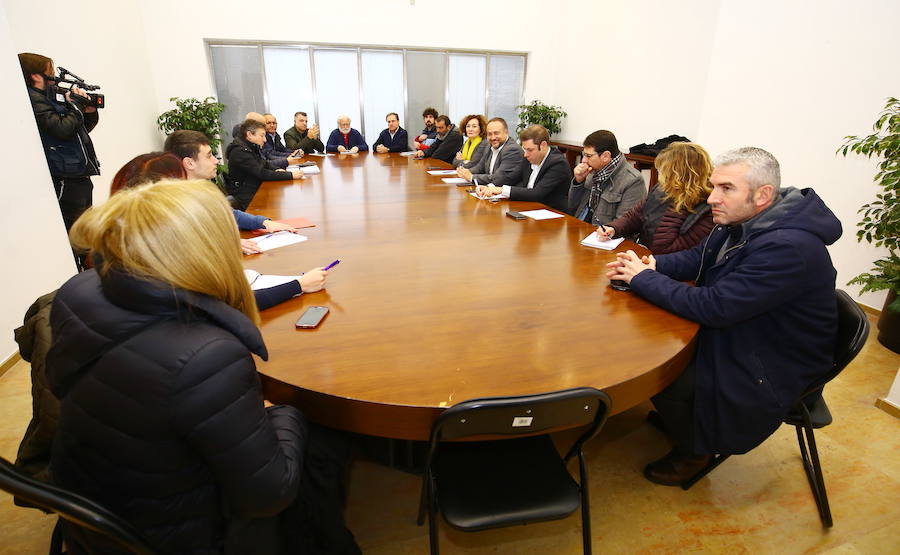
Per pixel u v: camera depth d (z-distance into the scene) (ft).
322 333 3.87
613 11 18.97
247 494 2.46
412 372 3.33
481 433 2.98
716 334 4.34
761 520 4.73
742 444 4.33
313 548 3.38
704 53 14.84
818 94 10.10
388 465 5.39
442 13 21.72
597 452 5.66
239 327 2.48
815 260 3.98
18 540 4.50
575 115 22.34
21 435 5.93
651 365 3.46
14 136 7.59
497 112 24.47
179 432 2.25
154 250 2.21
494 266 5.49
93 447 2.32
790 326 4.18
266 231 6.94
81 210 9.91
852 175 9.57
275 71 21.07
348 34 20.89
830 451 5.72
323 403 3.11
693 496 5.03
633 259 4.95
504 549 4.40
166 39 18.86
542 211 8.38
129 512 2.46
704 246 5.11
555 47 23.54
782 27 10.77
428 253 5.94
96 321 2.24
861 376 7.32
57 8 12.32
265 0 19.56
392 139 19.77
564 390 2.97
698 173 6.03
